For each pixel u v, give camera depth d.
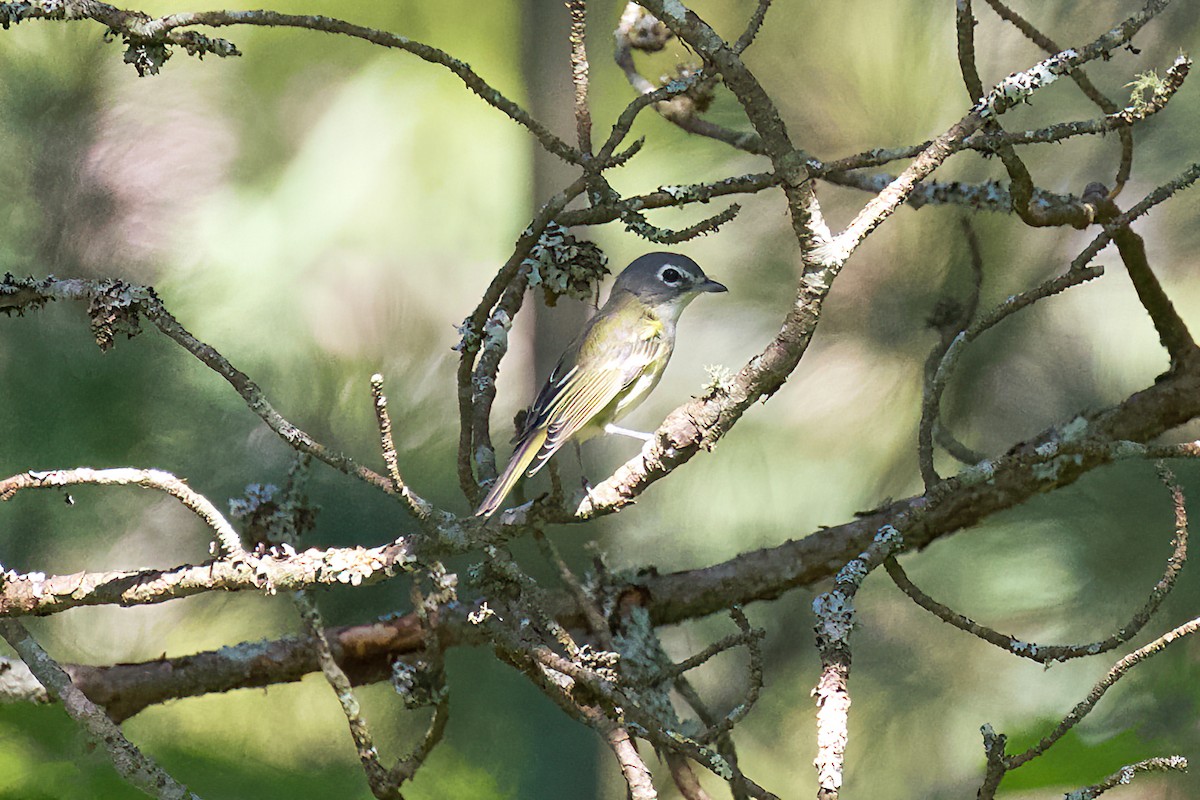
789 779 11.99
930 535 7.05
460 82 16.34
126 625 10.69
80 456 9.65
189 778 7.48
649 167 12.28
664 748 6.70
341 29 5.32
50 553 9.80
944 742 11.66
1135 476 9.69
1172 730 8.92
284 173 15.22
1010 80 5.11
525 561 10.59
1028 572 10.60
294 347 11.19
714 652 6.03
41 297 5.65
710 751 5.52
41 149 10.05
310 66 15.80
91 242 10.21
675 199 5.64
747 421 12.21
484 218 16.48
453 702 10.51
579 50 5.77
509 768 10.37
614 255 12.32
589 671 5.66
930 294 10.52
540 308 10.52
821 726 5.00
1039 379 10.55
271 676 6.90
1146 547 9.66
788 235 11.86
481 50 16.12
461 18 15.88
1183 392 6.88
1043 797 7.39
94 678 6.77
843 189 10.69
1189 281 11.33
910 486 11.29
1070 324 10.92
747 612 11.78
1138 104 5.56
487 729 10.52
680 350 12.41
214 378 10.35
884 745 11.68
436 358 11.55
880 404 10.96
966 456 7.68
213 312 11.12
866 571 5.59
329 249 15.14
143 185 11.30
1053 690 11.05
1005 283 10.47
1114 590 9.96
